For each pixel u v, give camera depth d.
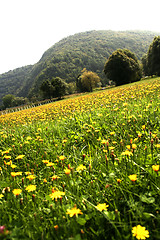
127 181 1.86
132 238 1.23
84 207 1.58
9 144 4.31
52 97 77.62
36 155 3.42
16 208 1.75
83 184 2.02
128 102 6.87
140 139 2.99
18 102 116.38
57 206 1.53
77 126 4.91
